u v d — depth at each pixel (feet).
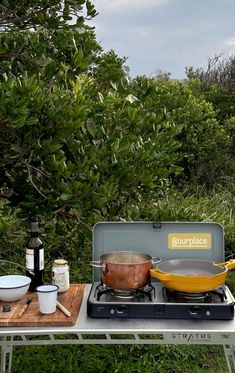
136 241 7.88
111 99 9.43
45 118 8.09
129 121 9.45
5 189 10.21
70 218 9.50
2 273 13.73
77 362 10.78
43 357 10.78
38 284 7.82
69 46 9.87
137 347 11.27
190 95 26.22
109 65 12.21
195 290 6.73
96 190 8.02
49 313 6.77
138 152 9.06
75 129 8.13
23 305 7.07
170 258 7.87
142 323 6.54
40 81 8.37
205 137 24.64
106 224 7.87
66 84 8.78
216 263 7.44
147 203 11.21
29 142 8.16
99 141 9.00
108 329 6.37
